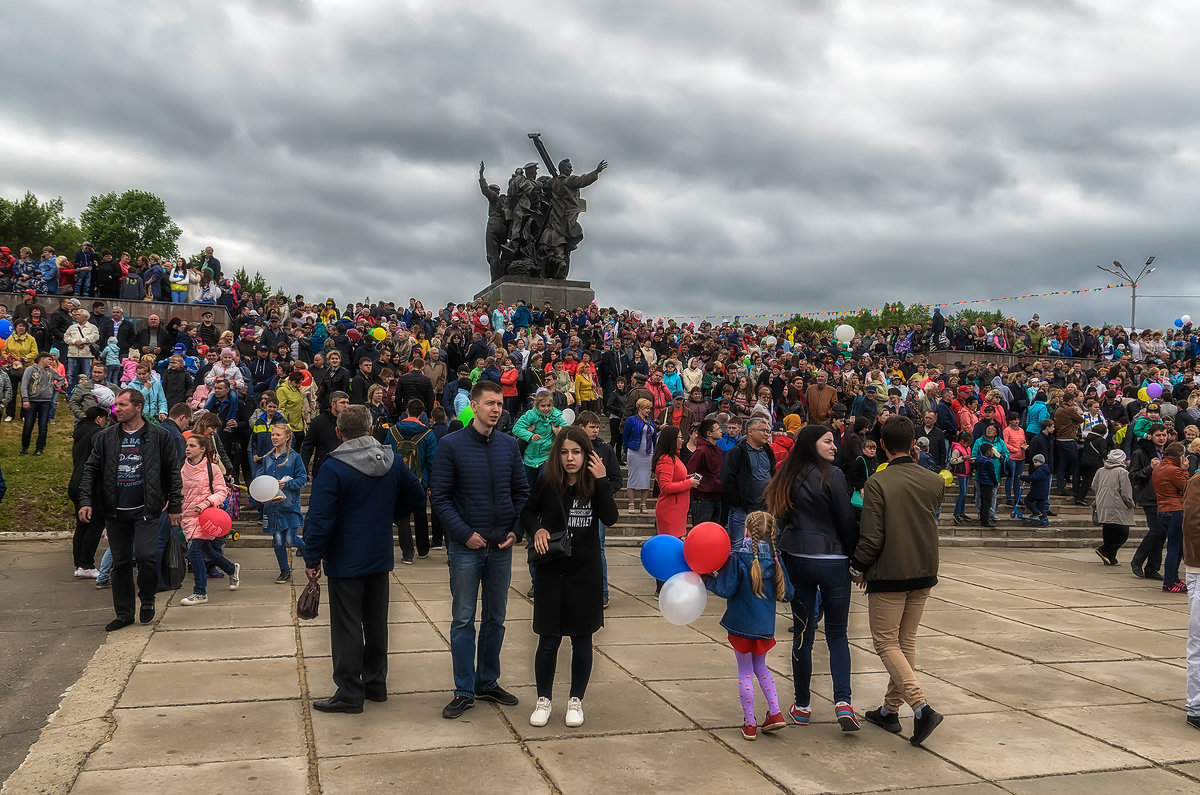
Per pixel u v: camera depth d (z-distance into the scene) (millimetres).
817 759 4492
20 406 15484
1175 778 4355
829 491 4926
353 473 5105
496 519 5191
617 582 9758
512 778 4117
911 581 4770
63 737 4578
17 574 9117
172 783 3992
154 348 15555
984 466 14273
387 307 23391
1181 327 31312
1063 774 4371
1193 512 5250
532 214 31438
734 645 4859
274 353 16516
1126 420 18438
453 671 5484
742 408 15578
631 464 12141
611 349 19203
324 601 8141
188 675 5738
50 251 19391
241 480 13727
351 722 4891
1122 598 9656
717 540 4668
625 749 4555
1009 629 7844
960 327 30000
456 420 10594
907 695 4715
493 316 24547
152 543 7000
